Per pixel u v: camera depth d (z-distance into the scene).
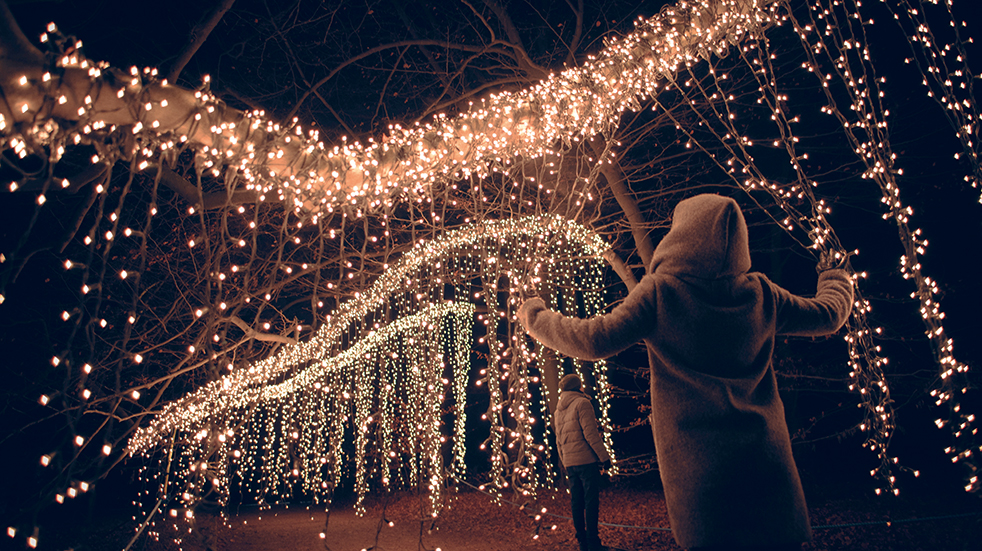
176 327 8.82
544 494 10.30
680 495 2.00
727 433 2.00
